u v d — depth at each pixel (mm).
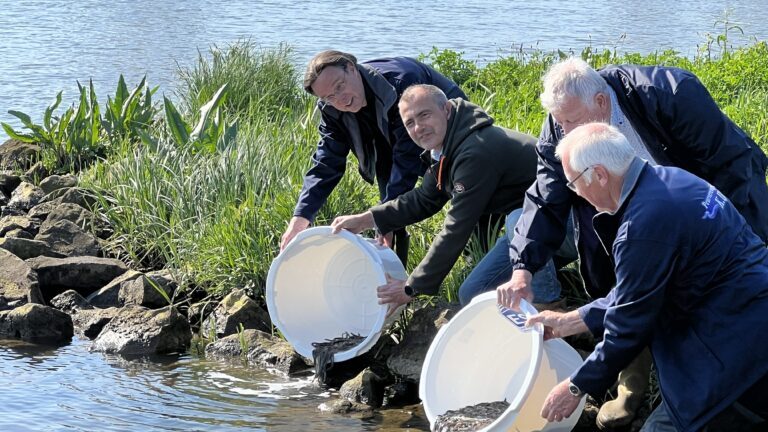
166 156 8617
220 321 6582
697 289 4023
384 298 5453
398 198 5676
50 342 6535
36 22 24391
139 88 10320
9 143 10195
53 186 9031
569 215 5277
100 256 7785
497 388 5051
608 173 4020
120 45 20781
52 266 7258
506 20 25062
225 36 22203
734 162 4832
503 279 5555
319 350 5766
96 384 5773
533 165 5395
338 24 24094
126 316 6520
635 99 4848
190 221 7648
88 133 9922
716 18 25312
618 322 4055
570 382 4184
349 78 5738
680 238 3939
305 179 6262
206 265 7062
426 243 6645
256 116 10766
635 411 4914
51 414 5301
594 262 4902
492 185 5277
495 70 11570
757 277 4008
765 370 3980
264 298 6820
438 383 4891
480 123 5289
